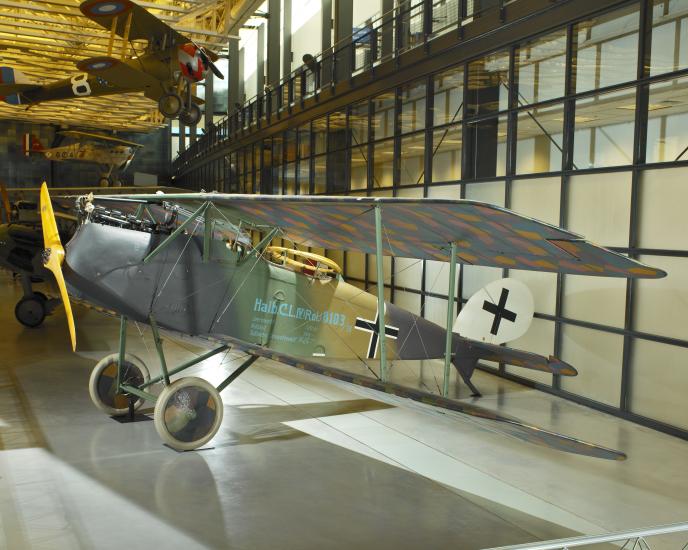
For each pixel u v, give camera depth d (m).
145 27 12.79
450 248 4.73
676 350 6.02
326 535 3.80
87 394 6.96
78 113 28.39
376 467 4.98
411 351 6.85
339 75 14.80
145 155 35.88
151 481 4.57
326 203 4.06
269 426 5.98
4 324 11.42
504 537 3.84
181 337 5.75
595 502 4.42
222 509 4.12
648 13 6.19
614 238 6.68
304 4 18.62
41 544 3.58
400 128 10.47
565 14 7.03
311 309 6.20
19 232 10.22
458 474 4.88
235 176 21.44
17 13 15.44
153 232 5.35
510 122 8.00
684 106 5.88
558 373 6.52
